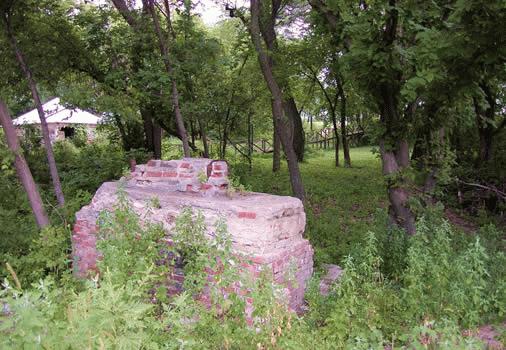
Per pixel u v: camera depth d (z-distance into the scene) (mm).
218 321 4051
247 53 12539
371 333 4219
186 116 11719
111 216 5422
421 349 3551
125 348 2453
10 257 6516
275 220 5492
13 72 9414
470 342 3414
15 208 9422
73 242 6680
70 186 11289
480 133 12797
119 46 10609
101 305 2664
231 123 15305
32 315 2369
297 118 22578
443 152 8500
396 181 7887
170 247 5340
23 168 7746
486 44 6297
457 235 8305
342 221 10477
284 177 17000
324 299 5285
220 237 4828
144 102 10727
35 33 10055
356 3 7719
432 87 7492
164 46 10195
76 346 2361
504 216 11633
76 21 11086
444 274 5133
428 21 7363
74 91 8922
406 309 5055
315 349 3955
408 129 7848
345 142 21984
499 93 12445
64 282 5605
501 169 12000
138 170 6766
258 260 5168
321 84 21141
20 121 20453
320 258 7445
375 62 6902
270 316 3973
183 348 3076
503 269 6262
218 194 6078
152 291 5043
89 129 25859
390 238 7250
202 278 4492
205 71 11500
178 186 6297
